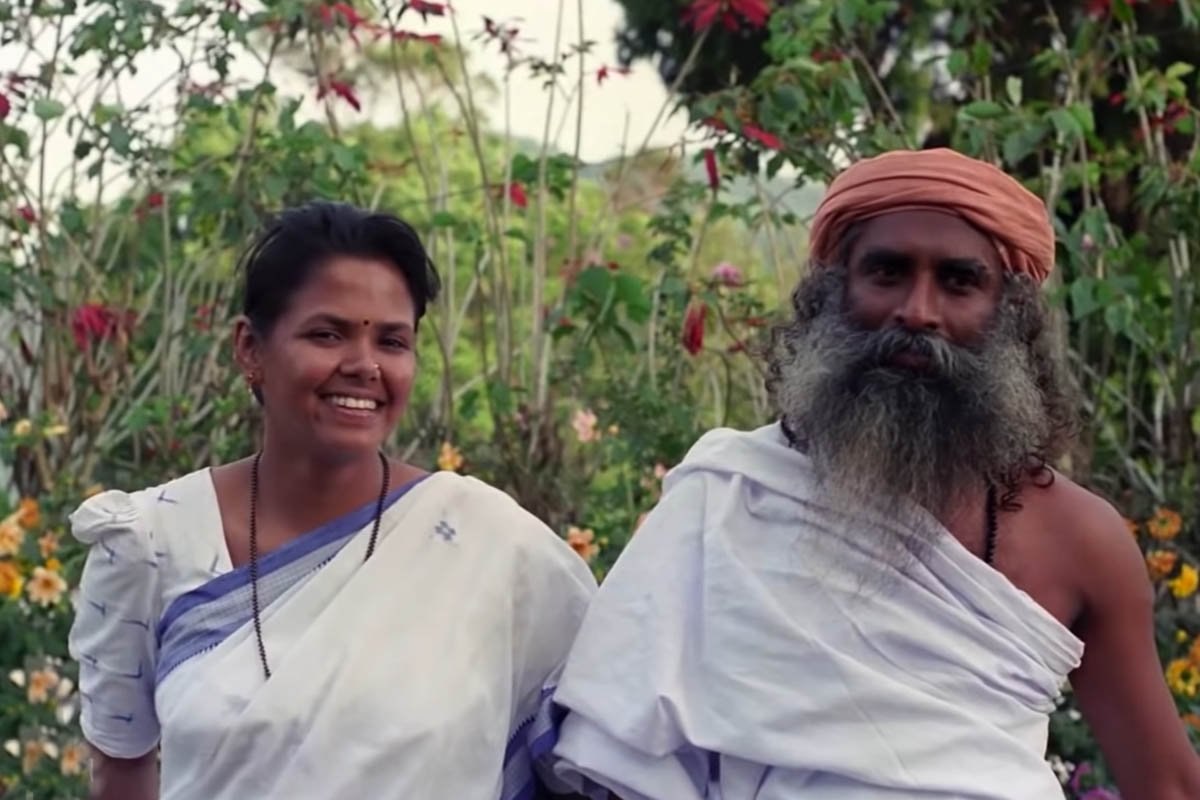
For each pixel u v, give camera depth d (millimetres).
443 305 4848
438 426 4688
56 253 4727
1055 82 5586
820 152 4500
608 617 2400
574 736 2379
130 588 2426
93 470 4754
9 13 4496
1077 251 4289
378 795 2293
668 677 2305
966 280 2281
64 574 4023
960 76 5164
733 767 2277
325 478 2422
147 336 4930
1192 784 2322
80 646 2498
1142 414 4637
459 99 4766
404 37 4598
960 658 2238
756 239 5250
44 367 4699
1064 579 2326
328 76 4609
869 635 2248
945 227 2271
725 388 5152
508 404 4562
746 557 2336
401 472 2502
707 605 2324
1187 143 5125
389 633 2363
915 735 2203
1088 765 3740
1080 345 4531
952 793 2186
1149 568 4125
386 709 2312
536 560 2502
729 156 4684
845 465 2260
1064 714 3934
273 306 2375
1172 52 5562
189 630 2385
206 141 5512
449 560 2441
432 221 4664
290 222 2396
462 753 2352
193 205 4695
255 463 2475
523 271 4898
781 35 4621
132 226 4777
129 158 4605
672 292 4570
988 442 2266
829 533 2293
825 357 2301
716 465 2408
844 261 2350
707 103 4496
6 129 4555
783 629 2256
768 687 2246
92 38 4469
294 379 2355
